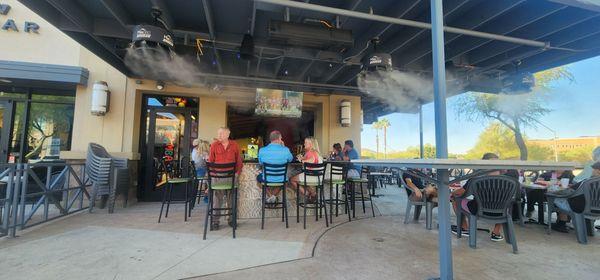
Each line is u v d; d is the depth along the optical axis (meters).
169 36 3.53
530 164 1.77
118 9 3.49
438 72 2.18
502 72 5.98
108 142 5.37
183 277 2.16
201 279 2.13
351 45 3.89
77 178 4.54
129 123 5.48
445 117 2.14
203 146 4.91
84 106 5.37
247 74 5.52
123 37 3.98
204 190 5.40
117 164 5.03
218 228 3.61
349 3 3.54
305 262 2.50
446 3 3.56
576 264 2.55
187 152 6.04
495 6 3.56
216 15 3.84
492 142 11.42
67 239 3.05
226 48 4.50
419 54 4.86
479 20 3.76
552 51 5.25
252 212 4.26
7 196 3.19
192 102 6.20
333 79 6.36
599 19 4.07
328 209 4.73
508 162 1.75
